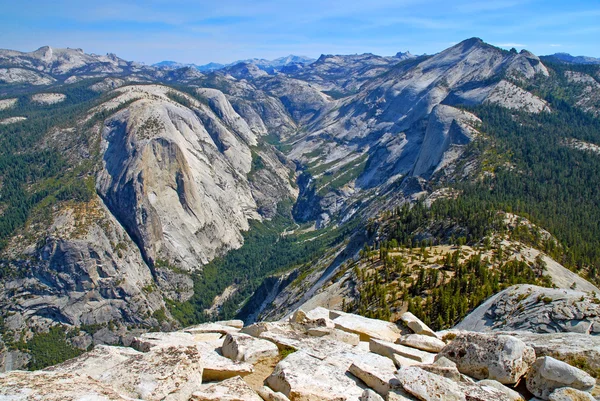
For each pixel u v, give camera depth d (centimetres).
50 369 1449
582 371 1391
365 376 1499
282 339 1853
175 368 1381
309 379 1450
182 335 2091
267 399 1355
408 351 1769
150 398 1267
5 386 1120
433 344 1881
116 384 1298
